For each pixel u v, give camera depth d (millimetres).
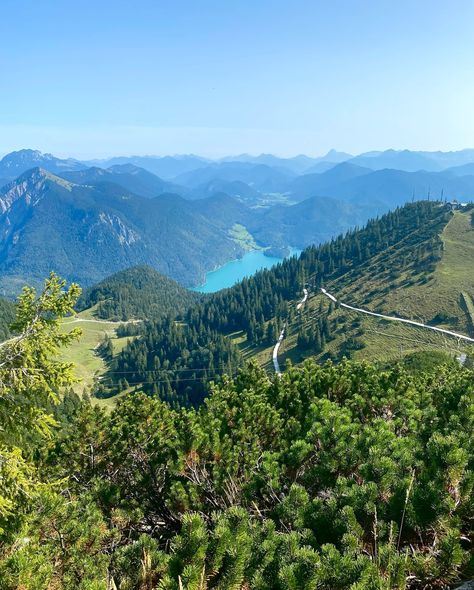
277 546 5543
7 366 9789
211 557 5457
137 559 6398
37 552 7512
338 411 10188
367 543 5969
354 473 7727
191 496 9742
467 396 9938
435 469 6336
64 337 10391
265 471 8609
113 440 14766
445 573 5281
